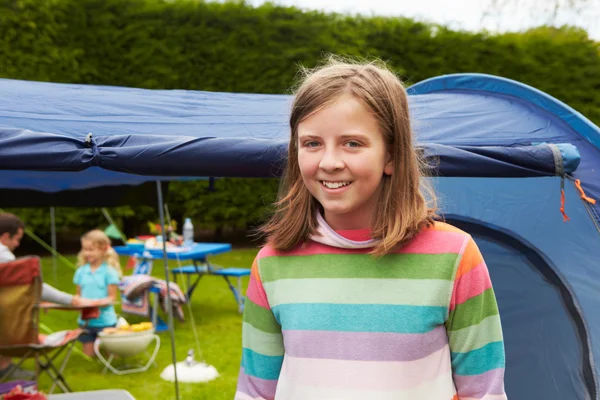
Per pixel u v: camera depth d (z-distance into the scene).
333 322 1.30
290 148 1.47
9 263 3.91
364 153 1.30
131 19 10.16
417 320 1.27
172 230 7.57
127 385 4.72
